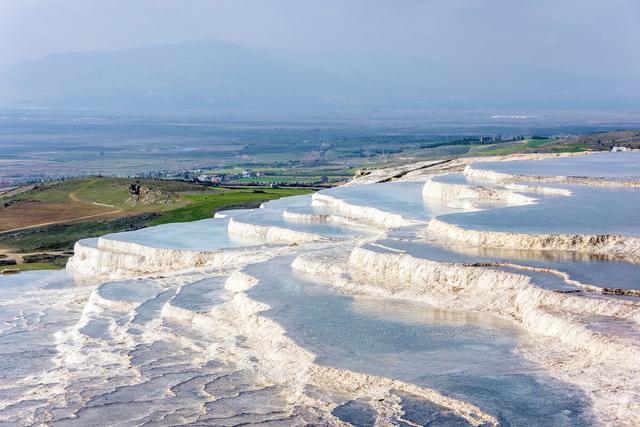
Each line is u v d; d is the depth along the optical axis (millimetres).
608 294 34094
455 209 59750
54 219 119312
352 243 53594
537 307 34406
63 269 71438
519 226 44719
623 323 31594
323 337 34969
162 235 68688
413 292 40094
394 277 42094
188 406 31750
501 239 42906
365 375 30562
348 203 65438
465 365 31016
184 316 42375
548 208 50812
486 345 32969
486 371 30312
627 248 40156
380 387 29922
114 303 47656
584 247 41062
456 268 39438
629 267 37625
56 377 36594
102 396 33594
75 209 126500
